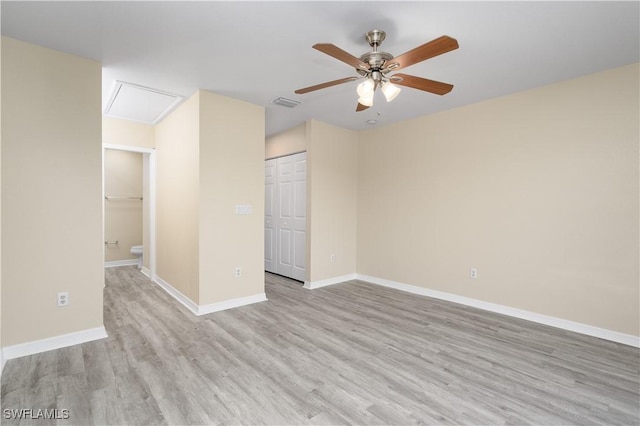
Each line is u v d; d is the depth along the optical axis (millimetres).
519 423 1708
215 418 1723
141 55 2562
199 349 2539
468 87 3203
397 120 4406
